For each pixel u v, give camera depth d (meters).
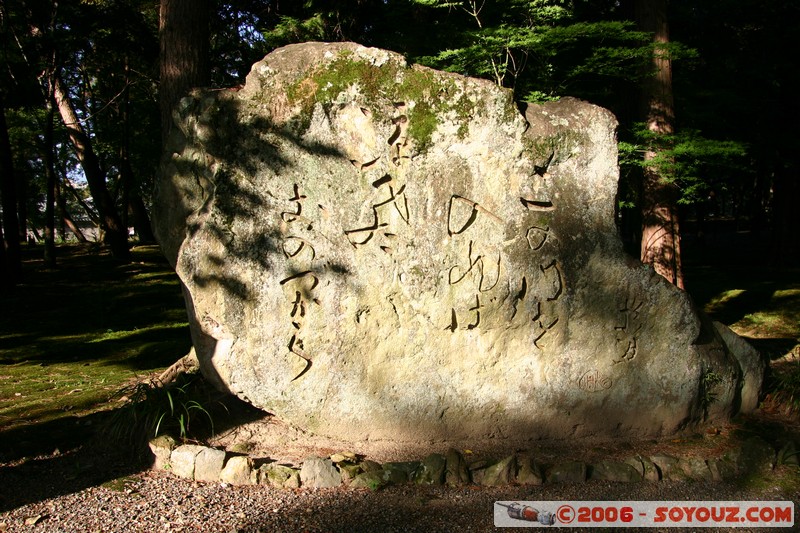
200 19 7.02
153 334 10.00
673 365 5.09
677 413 5.10
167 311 12.28
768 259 16.22
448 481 4.23
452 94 4.77
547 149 4.88
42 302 13.02
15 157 23.42
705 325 5.46
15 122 19.00
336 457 4.50
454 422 4.91
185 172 4.71
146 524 3.62
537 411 4.98
